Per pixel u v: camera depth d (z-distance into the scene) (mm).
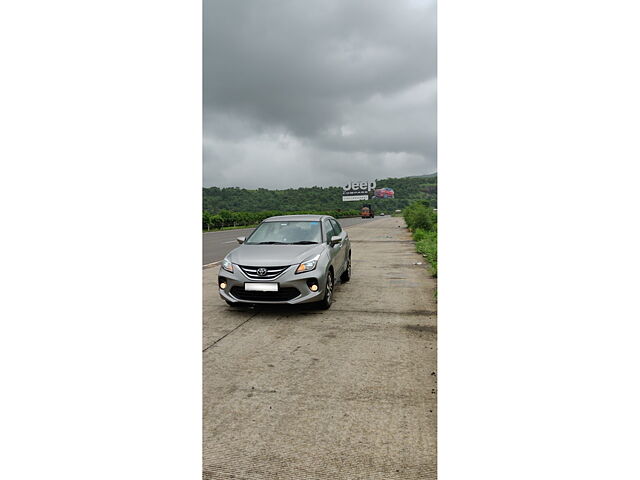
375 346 4227
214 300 6496
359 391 3195
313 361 3838
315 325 5023
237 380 3424
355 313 5578
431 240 15320
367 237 21625
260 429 2668
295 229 6559
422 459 2318
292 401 3045
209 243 18156
